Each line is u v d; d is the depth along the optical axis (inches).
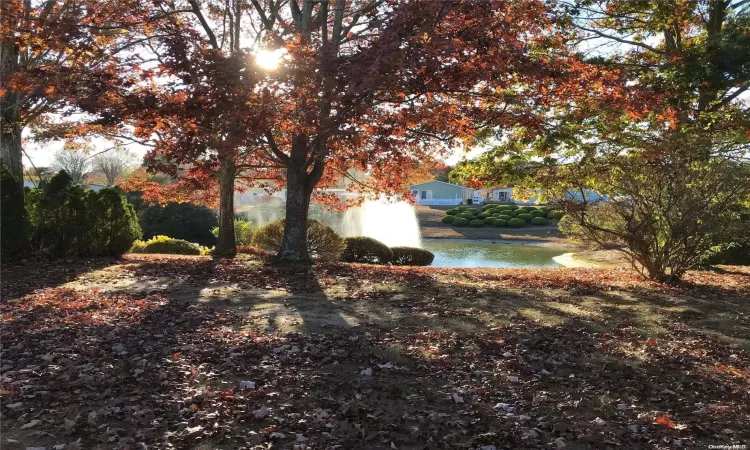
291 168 525.0
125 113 311.0
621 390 180.9
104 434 137.0
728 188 387.5
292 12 535.8
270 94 333.1
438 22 301.9
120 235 543.8
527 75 326.6
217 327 253.4
